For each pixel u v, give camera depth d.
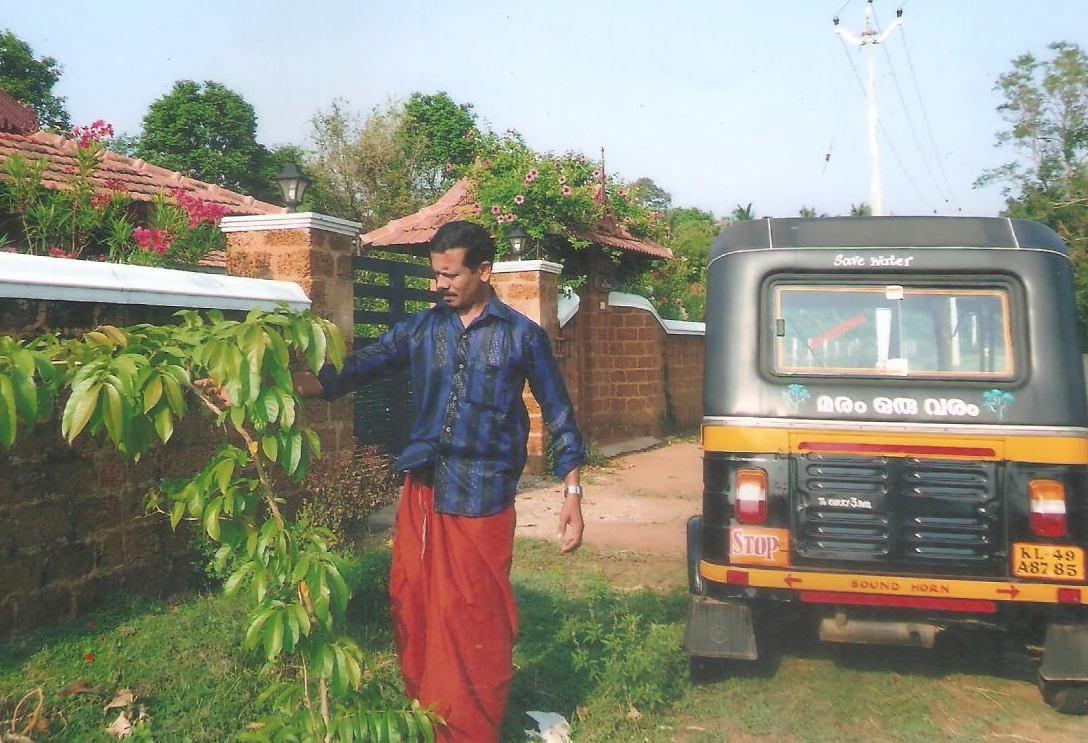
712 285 4.75
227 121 39.25
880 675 4.81
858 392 4.38
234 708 3.73
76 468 4.76
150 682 3.92
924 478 4.24
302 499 6.56
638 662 4.24
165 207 7.68
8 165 7.28
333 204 30.42
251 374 2.55
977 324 4.44
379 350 3.46
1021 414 4.23
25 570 4.48
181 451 5.46
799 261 4.59
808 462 4.33
